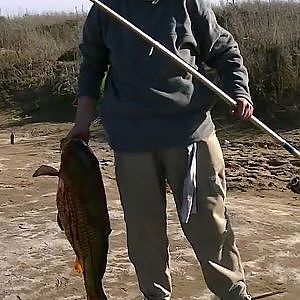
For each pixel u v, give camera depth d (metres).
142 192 2.10
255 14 9.80
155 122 2.02
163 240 2.18
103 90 2.15
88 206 1.78
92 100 2.11
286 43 8.81
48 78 11.48
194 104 2.03
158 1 1.99
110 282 3.00
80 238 1.79
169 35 1.98
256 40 9.00
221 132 7.91
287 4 10.02
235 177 5.68
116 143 2.08
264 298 2.82
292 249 3.43
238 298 2.18
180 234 3.63
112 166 6.29
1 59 12.35
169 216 3.99
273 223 3.92
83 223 1.78
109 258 3.29
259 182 5.48
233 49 2.10
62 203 1.80
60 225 1.84
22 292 2.93
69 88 10.85
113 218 4.02
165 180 2.14
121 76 2.03
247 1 10.19
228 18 9.60
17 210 4.37
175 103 2.00
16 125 10.18
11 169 6.23
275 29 9.05
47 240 3.63
